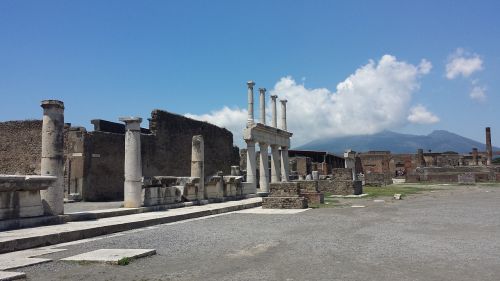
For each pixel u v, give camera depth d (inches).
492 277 279.4
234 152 1803.6
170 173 1270.9
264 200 898.7
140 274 299.4
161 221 631.2
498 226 558.9
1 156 1191.6
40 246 422.9
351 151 1781.5
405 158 3164.4
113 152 1091.9
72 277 291.3
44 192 550.9
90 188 1018.1
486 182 2214.6
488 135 3046.3
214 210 784.3
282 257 356.2
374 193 1397.6
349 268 309.9
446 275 285.6
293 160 2266.2
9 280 277.6
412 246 404.2
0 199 477.4
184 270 310.8
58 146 571.5
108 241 455.8
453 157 3243.1
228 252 383.2
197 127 1445.6
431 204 952.3
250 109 1269.7
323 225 586.9
